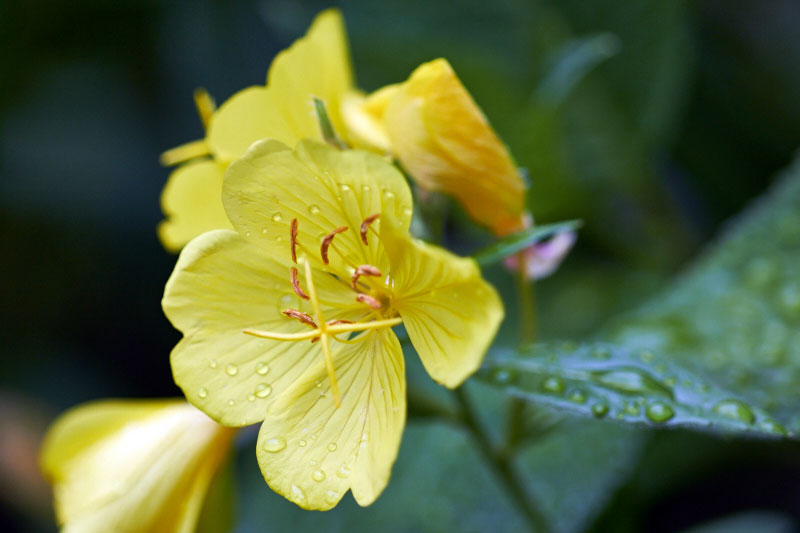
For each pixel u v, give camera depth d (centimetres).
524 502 24
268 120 22
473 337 20
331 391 21
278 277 21
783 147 34
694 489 29
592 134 32
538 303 32
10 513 32
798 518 28
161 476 24
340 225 21
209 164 23
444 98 22
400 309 21
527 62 34
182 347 21
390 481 29
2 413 34
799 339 25
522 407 24
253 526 29
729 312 26
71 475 24
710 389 21
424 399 24
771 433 21
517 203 22
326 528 28
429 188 22
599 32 33
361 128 22
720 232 33
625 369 22
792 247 26
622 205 33
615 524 27
